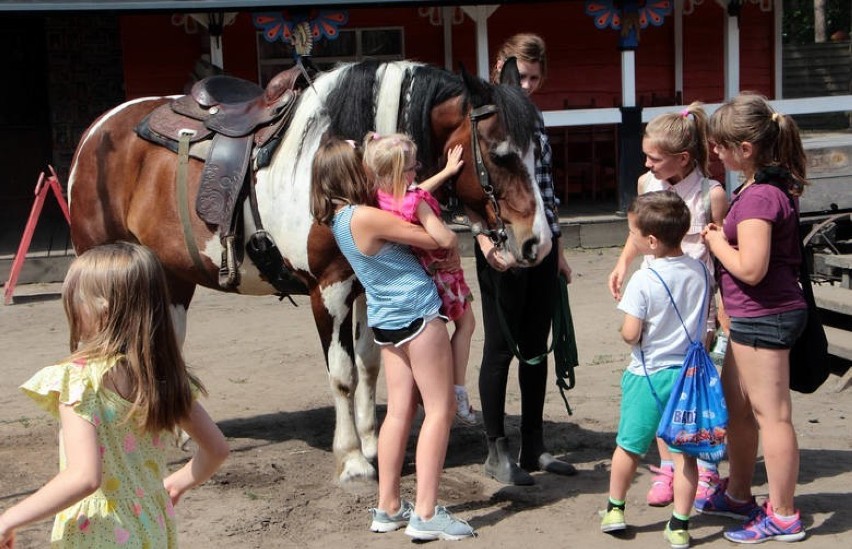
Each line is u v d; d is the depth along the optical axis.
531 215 4.13
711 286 4.07
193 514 4.32
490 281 4.49
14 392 6.65
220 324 8.68
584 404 5.92
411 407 4.01
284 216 4.45
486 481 4.68
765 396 3.77
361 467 4.57
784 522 3.85
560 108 14.45
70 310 2.59
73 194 5.30
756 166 3.77
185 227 4.77
